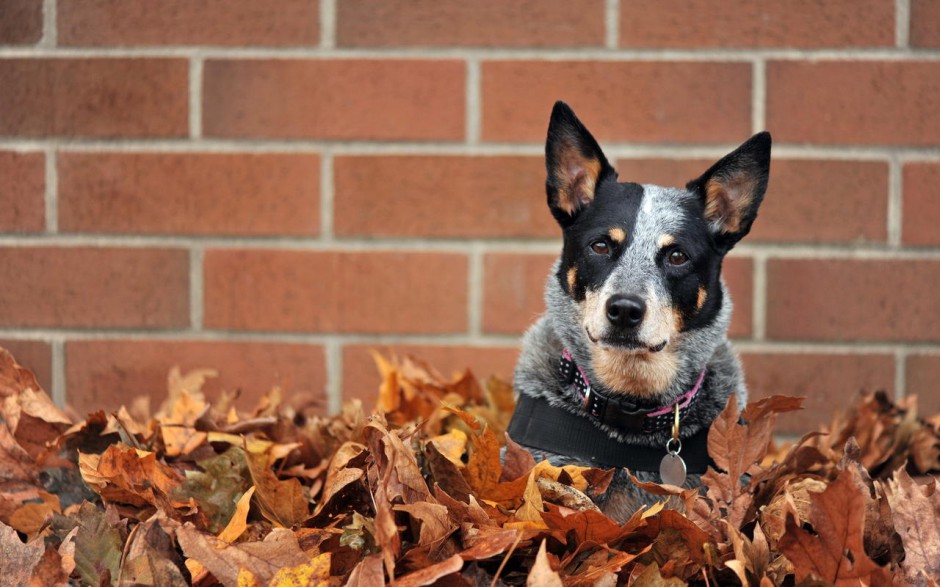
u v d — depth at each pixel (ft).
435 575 3.17
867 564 3.22
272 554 3.31
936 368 4.29
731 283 4.30
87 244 4.32
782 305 4.30
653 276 3.67
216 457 3.57
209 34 4.30
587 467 3.60
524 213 4.31
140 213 4.32
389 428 3.55
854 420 3.97
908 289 4.29
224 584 3.28
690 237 3.72
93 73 4.30
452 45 4.30
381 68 4.30
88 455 3.54
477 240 4.32
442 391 4.05
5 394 3.69
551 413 3.66
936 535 3.34
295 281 4.33
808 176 4.29
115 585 3.26
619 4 4.28
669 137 4.30
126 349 4.33
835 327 4.31
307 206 4.32
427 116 4.31
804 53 4.28
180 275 4.33
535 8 4.29
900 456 3.87
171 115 4.31
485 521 3.35
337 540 3.36
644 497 3.59
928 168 4.28
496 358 4.33
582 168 3.84
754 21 4.28
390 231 4.33
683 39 4.29
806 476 3.64
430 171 4.31
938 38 4.27
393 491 3.34
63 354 4.33
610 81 4.29
